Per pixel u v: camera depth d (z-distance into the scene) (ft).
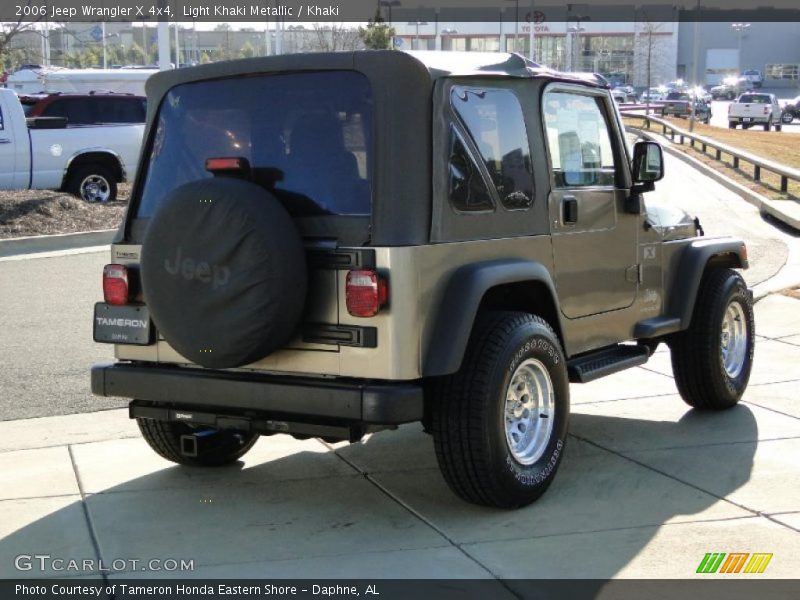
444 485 19.38
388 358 15.87
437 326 16.31
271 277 15.74
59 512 18.13
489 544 16.31
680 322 22.63
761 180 77.36
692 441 21.88
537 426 18.25
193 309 16.25
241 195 15.93
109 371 18.15
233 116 17.69
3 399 26.05
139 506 18.42
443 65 16.89
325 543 16.51
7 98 59.52
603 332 20.67
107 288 18.20
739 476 19.52
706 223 58.59
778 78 390.21
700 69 388.37
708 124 188.34
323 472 20.30
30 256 49.21
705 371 23.43
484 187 17.39
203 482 19.77
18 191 58.75
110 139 62.80
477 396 16.69
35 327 34.40
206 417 17.66
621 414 24.26
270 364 16.87
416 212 16.11
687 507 17.88
